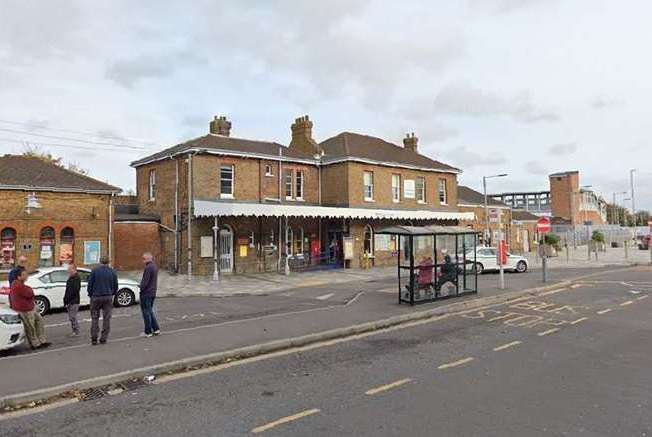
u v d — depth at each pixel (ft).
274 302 54.08
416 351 30.60
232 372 27.02
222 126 101.65
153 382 25.52
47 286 48.49
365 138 118.52
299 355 30.58
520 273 86.22
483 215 144.36
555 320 39.88
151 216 93.20
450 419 18.99
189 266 77.20
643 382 23.34
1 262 69.97
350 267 99.25
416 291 48.78
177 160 89.51
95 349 30.96
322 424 18.85
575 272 86.33
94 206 79.05
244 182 92.32
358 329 37.63
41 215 73.61
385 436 17.53
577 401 20.84
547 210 253.44
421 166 115.44
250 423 19.21
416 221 112.47
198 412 20.68
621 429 17.83
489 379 24.20
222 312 47.34
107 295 32.91
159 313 47.26
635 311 43.55
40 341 33.88
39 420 20.36
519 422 18.60
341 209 92.17
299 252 99.71
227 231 88.69
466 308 47.32
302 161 101.60
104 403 22.31
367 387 23.41
